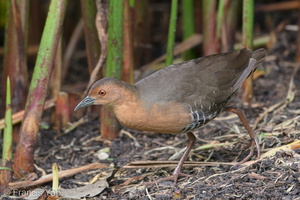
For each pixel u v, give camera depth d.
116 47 9.97
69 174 8.92
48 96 13.27
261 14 16.30
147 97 8.46
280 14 16.31
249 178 8.16
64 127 11.65
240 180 8.16
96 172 9.54
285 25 15.37
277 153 8.66
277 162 8.48
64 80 14.69
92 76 10.02
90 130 11.40
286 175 8.05
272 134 9.78
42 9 15.42
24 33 10.67
